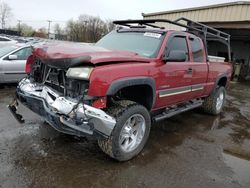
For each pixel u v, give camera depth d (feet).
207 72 17.98
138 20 16.30
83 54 10.39
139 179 10.59
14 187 9.36
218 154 13.79
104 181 10.21
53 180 9.97
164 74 13.25
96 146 12.99
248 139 16.72
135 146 12.19
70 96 10.46
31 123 15.21
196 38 17.08
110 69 10.36
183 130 17.13
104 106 10.37
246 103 29.94
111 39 15.72
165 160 12.44
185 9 46.52
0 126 14.47
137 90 12.98
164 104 14.51
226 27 42.57
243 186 10.82
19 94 12.39
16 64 24.39
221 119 20.94
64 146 12.71
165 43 13.78
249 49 64.75
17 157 11.35
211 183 10.81
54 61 10.53
